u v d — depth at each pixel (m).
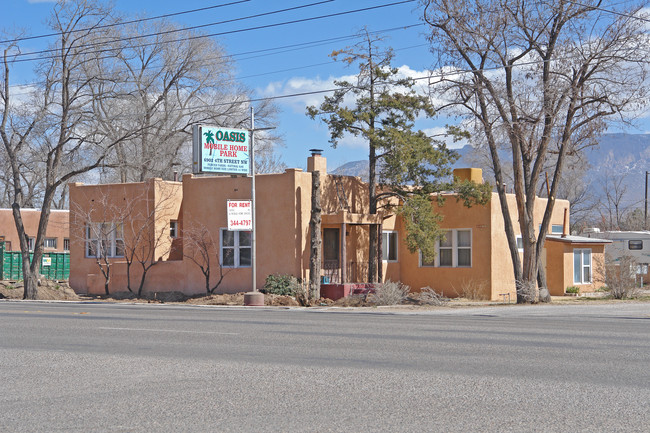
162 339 14.02
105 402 8.34
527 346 12.55
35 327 16.53
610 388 8.76
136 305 27.09
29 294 32.72
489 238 31.20
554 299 30.72
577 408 7.73
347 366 10.50
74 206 35.34
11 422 7.50
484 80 26.14
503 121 26.38
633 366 10.34
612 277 30.52
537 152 27.30
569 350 12.02
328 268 30.69
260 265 30.22
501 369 10.13
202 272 31.58
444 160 30.03
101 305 26.92
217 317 19.70
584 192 68.62
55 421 7.50
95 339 14.16
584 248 35.91
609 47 25.02
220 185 31.34
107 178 53.03
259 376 9.79
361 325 16.83
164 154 46.94
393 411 7.66
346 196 31.48
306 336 14.33
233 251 31.08
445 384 9.07
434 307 25.08
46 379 9.90
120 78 34.50
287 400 8.27
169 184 33.97
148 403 8.24
